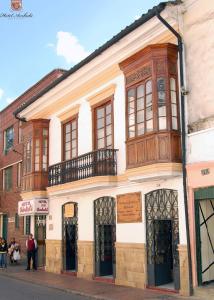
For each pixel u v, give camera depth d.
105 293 13.56
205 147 12.25
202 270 12.40
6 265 22.41
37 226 22.20
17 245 24.05
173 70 13.47
